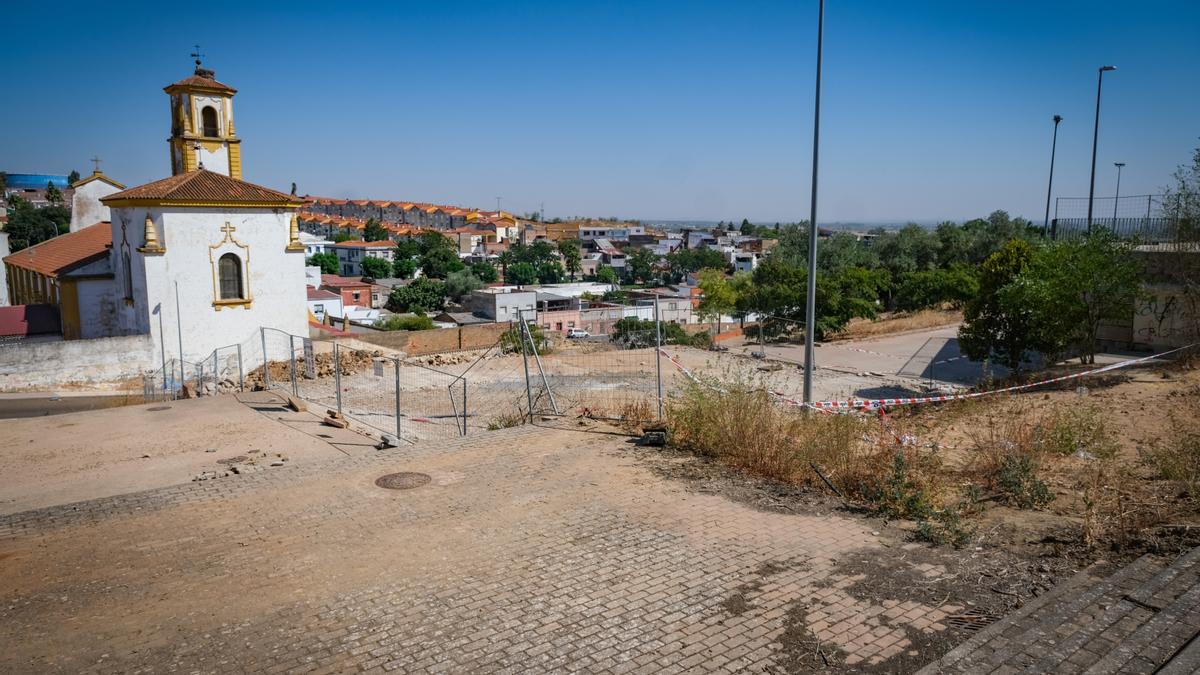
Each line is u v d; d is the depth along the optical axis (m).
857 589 6.40
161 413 16.94
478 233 172.88
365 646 5.64
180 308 24.75
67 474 12.30
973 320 22.52
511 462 10.54
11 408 20.88
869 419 11.77
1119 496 7.75
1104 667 4.70
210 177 26.55
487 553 7.39
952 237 66.44
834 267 62.34
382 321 63.94
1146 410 12.03
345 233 162.62
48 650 5.63
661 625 5.88
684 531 7.88
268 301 26.58
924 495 8.18
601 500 8.91
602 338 38.81
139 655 5.54
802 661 5.31
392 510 8.66
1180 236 17.59
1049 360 20.72
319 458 12.16
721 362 25.72
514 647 5.59
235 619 6.10
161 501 9.07
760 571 6.83
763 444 10.27
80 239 34.28
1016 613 5.71
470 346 31.16
